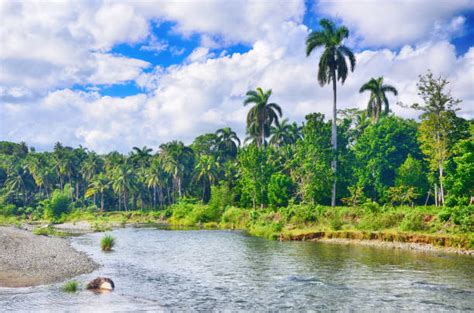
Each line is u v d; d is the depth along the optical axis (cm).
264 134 8044
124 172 10600
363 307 1647
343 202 5559
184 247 3772
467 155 3672
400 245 3472
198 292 1922
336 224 4322
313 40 5975
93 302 1678
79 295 1797
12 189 11075
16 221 8125
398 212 3994
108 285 1934
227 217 6712
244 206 7231
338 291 1920
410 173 5478
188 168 11131
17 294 1775
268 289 1978
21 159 13175
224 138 11256
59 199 9231
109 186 11588
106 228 6494
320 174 5403
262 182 6594
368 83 7338
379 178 6194
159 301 1742
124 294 1859
